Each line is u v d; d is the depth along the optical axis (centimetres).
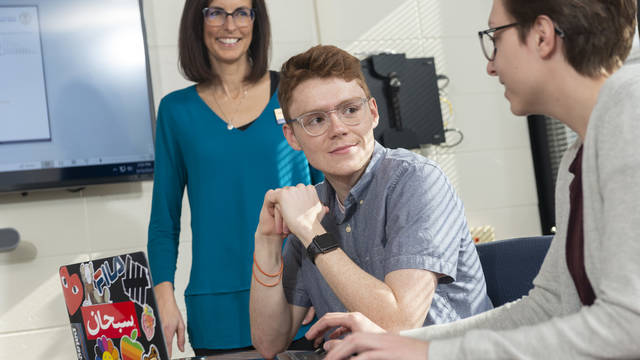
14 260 261
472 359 69
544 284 98
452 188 124
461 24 328
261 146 193
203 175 191
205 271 189
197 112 195
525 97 86
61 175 261
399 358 73
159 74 283
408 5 321
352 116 120
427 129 302
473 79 327
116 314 106
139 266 100
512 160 329
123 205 276
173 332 178
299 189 126
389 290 111
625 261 65
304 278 141
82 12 269
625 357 65
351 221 131
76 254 268
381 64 297
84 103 266
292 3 302
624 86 70
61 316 264
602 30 77
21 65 261
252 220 189
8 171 256
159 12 285
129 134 271
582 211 82
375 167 127
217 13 192
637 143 66
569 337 67
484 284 130
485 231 312
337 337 110
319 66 120
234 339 186
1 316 258
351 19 312
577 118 82
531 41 82
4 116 257
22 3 262
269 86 204
